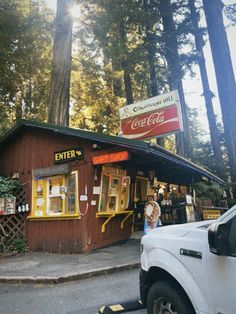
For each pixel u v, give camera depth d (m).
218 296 2.72
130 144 8.15
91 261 8.01
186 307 3.13
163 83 22.27
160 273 3.60
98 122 23.25
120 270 7.28
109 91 22.42
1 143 12.02
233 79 17.28
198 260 2.98
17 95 19.05
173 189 13.86
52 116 14.02
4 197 10.12
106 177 9.95
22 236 10.59
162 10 19.67
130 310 4.56
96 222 9.55
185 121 20.34
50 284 6.58
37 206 10.62
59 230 9.80
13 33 13.67
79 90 22.75
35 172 10.70
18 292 6.18
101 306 5.05
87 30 16.77
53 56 14.73
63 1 15.12
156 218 8.92
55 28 14.88
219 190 16.25
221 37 17.25
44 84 18.97
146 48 18.81
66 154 10.09
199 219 11.83
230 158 17.34
